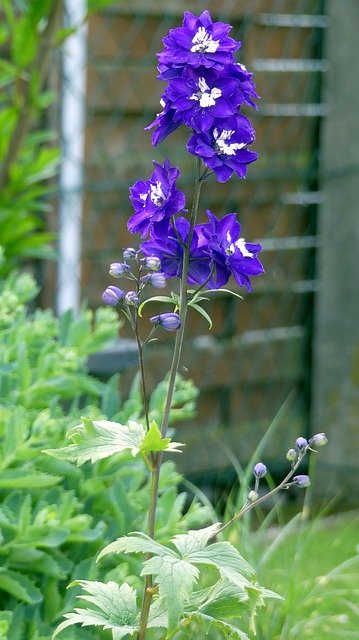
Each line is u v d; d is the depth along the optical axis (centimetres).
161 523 238
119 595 194
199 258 186
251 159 176
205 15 177
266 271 469
